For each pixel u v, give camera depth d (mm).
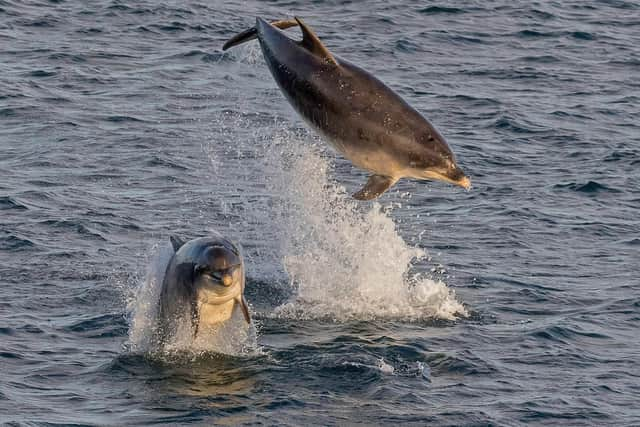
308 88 45000
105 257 71375
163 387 52469
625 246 77500
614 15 159000
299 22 45594
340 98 44656
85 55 126750
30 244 72688
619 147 103062
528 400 52125
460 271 71188
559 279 70250
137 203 83125
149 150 96250
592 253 75812
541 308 65000
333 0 157000
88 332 59281
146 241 75125
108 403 50750
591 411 51250
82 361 55500
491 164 97438
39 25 137625
